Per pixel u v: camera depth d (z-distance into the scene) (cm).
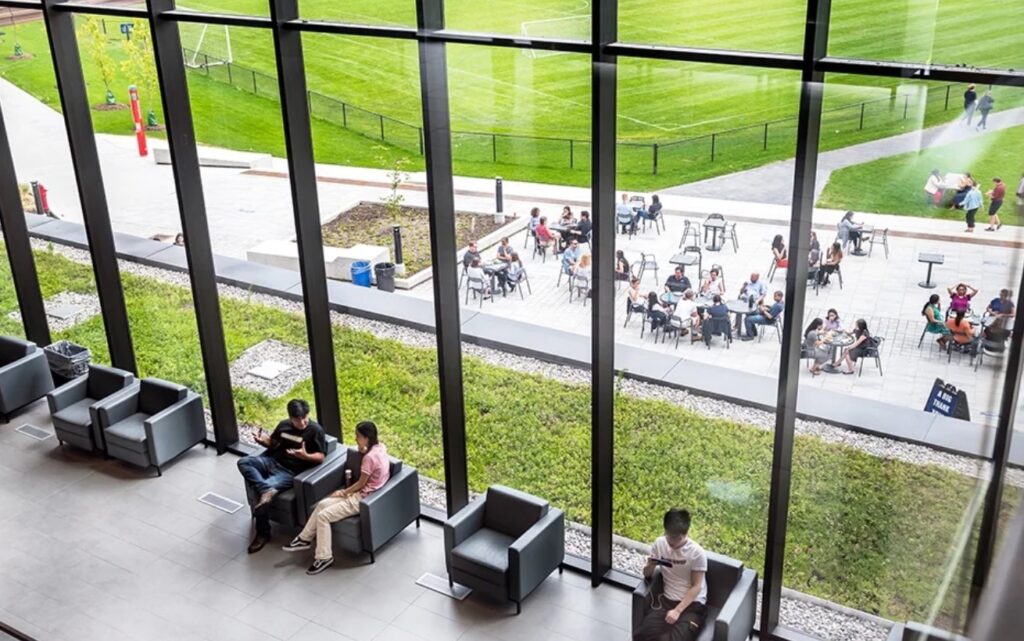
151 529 788
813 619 610
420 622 670
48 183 962
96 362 1018
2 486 855
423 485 810
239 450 901
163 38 779
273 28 713
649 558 617
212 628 670
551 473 720
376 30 675
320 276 790
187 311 905
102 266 925
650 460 655
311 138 748
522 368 700
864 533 559
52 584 721
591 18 562
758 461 603
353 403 825
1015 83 386
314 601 695
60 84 852
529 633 655
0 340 1012
